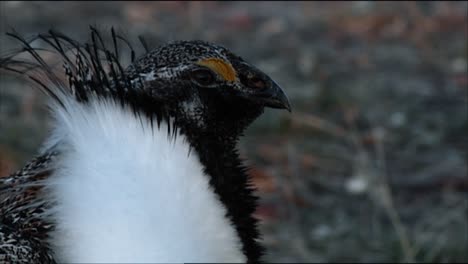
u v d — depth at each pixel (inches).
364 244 467.8
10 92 555.8
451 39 710.5
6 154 484.4
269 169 529.7
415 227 479.2
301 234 482.9
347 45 715.4
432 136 571.5
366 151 558.3
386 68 672.4
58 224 253.4
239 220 280.2
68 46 320.8
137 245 250.5
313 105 606.2
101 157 256.4
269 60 689.6
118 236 250.5
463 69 665.6
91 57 270.7
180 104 274.4
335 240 473.7
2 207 261.1
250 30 741.3
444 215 480.7
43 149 269.1
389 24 735.1
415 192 515.5
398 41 716.0
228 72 277.1
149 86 272.1
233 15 754.2
